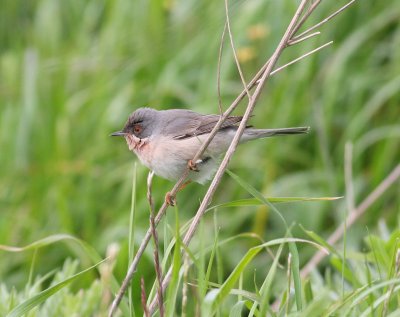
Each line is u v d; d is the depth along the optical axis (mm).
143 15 14695
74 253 12250
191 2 14305
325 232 12188
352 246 11461
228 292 6145
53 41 15609
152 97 13648
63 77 14438
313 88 13070
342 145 12641
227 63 13203
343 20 13352
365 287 6453
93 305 7762
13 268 12484
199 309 6027
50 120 13883
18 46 15352
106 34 14867
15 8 16531
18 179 13578
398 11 13164
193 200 12625
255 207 12320
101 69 14500
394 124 12859
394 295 6867
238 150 13047
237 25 13281
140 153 8945
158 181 12586
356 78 13023
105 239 12141
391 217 11891
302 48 12984
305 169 13008
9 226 12648
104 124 13672
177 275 6098
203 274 6066
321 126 12430
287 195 12328
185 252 6145
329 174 12141
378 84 13023
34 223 12820
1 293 7977
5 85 15055
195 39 13812
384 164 12141
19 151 13820
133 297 11234
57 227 12883
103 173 13344
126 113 13812
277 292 9508
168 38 14289
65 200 12469
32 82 14016
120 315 7844
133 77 14227
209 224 12203
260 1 13227
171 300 6098
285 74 13078
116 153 13633
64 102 14016
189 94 13398
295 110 12844
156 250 6273
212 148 8555
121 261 11344
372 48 13375
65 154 13664
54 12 15883
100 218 13070
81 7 16094
